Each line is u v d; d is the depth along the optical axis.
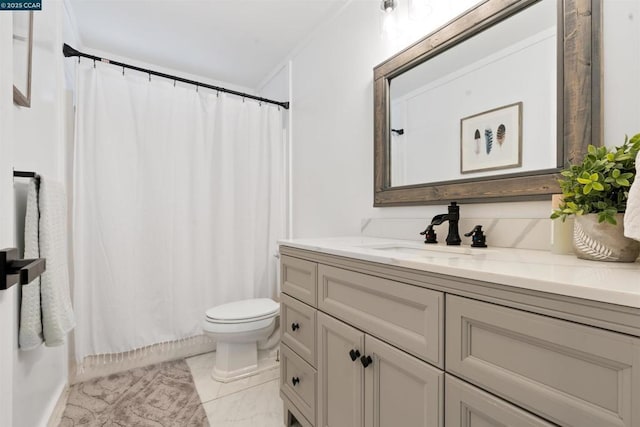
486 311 0.61
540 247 0.96
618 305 0.44
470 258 0.80
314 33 2.11
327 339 1.12
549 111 0.94
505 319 0.57
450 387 0.67
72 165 1.91
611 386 0.45
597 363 0.46
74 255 1.78
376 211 1.61
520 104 1.02
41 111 1.33
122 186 1.92
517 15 1.03
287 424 1.40
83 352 1.79
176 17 1.96
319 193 2.08
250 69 2.68
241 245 2.37
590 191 0.70
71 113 1.91
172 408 1.55
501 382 0.58
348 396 1.00
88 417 1.47
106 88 1.90
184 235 2.14
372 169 1.63
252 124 2.43
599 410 0.46
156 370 1.95
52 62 1.50
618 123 0.81
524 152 1.01
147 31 2.11
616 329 0.44
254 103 2.45
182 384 1.78
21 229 1.12
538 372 0.53
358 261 0.96
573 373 0.49
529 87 0.99
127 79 1.97
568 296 0.49
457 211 1.15
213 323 1.81
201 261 2.19
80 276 1.79
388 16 1.37
